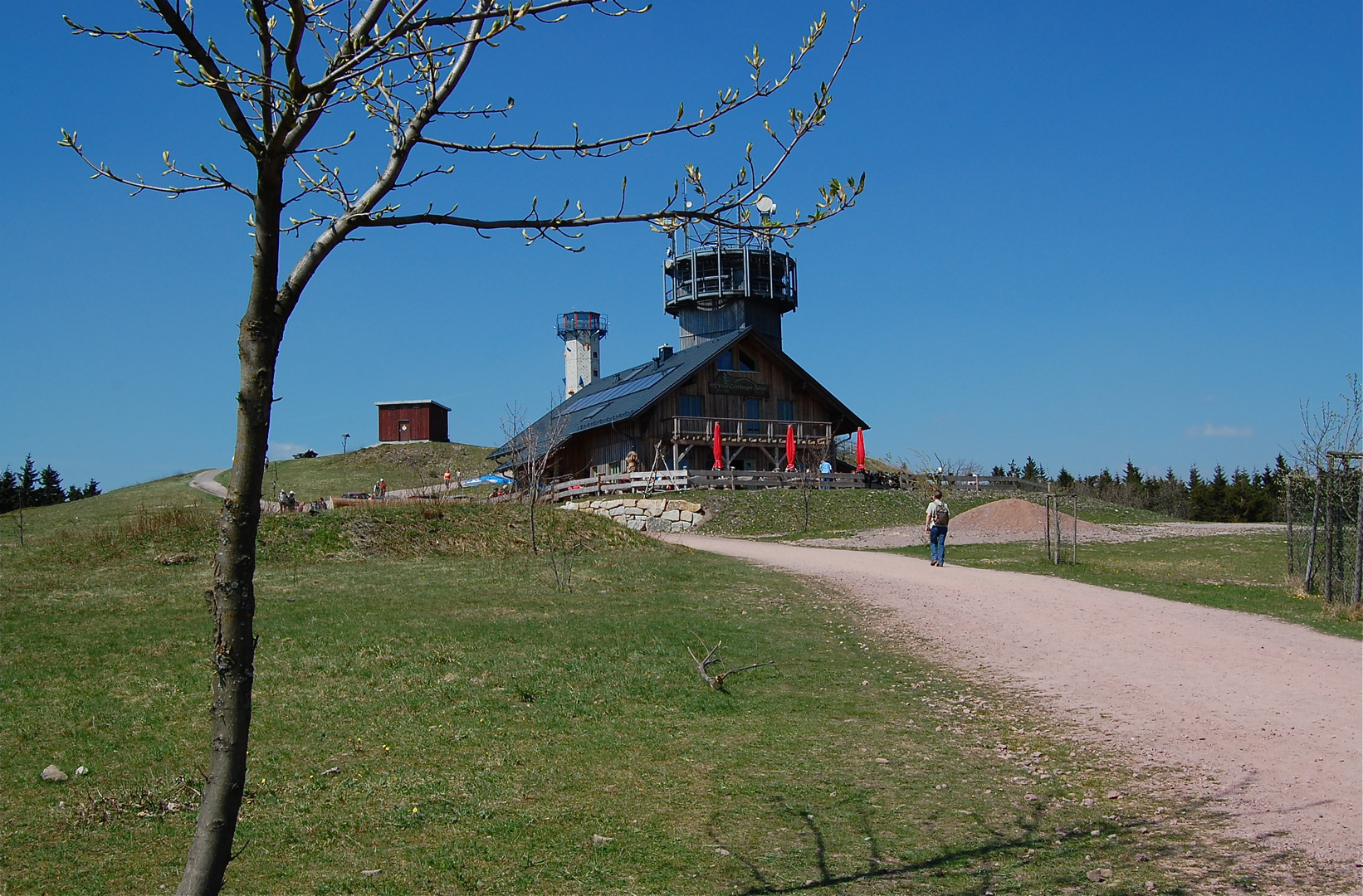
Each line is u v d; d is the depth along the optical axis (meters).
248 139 3.95
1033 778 8.92
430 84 4.64
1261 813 7.79
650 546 26.31
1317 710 10.79
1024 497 42.38
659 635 14.71
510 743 9.91
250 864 7.10
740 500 38.47
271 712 10.77
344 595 17.77
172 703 10.97
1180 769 8.99
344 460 69.50
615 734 10.23
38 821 7.88
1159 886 6.46
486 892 6.63
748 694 11.93
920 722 10.84
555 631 14.78
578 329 76.75
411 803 8.25
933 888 6.59
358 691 11.56
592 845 7.41
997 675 12.99
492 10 4.29
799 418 48.56
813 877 6.81
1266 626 15.72
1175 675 12.58
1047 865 6.91
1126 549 27.80
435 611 16.31
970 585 20.16
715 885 6.70
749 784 8.79
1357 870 6.61
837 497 39.94
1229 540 30.06
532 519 24.66
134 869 7.02
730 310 53.75
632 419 44.56
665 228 5.07
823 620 16.70
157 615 15.86
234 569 4.00
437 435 76.44
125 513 40.62
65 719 10.41
